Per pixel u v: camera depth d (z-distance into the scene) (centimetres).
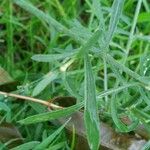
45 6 40
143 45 37
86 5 41
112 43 33
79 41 24
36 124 28
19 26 39
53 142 26
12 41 37
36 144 25
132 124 24
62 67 22
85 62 21
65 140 26
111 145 25
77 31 25
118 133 25
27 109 29
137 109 25
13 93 29
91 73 21
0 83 30
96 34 21
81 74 32
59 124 27
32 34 38
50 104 27
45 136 26
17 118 29
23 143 27
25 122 22
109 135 25
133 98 25
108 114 26
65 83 23
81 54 21
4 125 27
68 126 26
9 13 38
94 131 21
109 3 40
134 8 40
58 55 22
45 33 39
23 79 33
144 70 26
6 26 38
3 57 37
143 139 25
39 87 22
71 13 40
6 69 35
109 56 23
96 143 20
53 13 40
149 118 24
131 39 31
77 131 26
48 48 36
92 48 23
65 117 26
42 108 28
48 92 31
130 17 40
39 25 39
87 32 25
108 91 23
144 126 25
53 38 36
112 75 30
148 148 24
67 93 31
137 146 25
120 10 22
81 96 25
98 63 31
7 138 27
